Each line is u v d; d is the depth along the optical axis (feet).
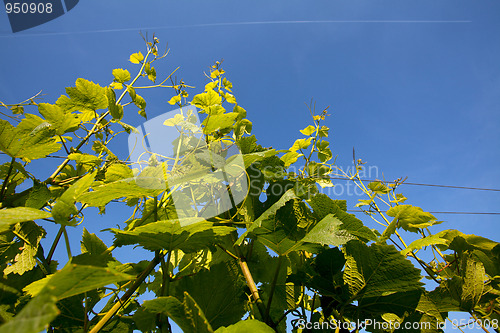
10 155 3.18
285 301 3.63
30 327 0.89
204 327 1.73
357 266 3.00
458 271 3.84
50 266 3.33
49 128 3.40
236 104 5.18
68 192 2.37
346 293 2.97
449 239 3.93
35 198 3.26
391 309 2.83
